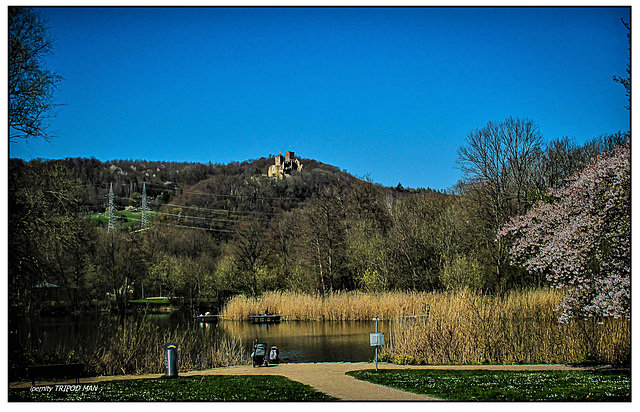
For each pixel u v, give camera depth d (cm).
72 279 4316
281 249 6725
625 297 1541
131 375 1788
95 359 1897
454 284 4138
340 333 3225
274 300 4534
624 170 1597
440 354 2027
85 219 3803
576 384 1318
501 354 2005
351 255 5331
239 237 6919
